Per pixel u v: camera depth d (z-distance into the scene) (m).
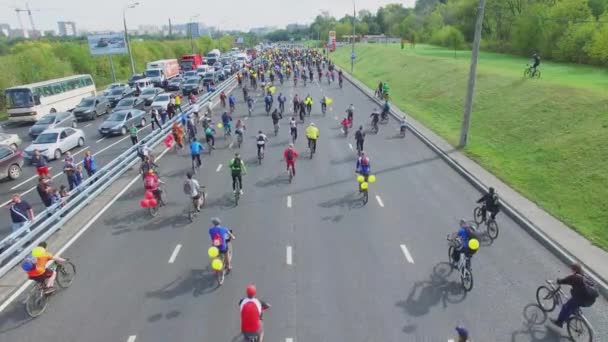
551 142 21.25
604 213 14.77
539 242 13.70
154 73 54.00
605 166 17.28
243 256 12.75
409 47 84.62
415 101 39.19
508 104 28.55
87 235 14.31
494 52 68.06
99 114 38.22
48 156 23.80
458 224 14.94
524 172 19.41
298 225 14.80
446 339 9.38
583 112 22.56
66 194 15.73
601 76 33.25
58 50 61.81
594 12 53.59
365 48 93.06
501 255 12.92
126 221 15.38
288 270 12.00
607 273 11.59
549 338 9.39
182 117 28.09
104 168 18.58
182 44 100.94
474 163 21.33
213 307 10.48
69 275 11.66
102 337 9.51
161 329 9.73
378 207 16.36
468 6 77.88
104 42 59.84
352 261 12.46
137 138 27.05
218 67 65.81
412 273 11.88
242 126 25.39
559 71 37.47
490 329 9.68
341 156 23.08
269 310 10.29
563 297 10.00
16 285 11.61
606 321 9.97
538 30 53.91
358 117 33.09
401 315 10.15
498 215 15.73
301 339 9.35
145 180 16.28
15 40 114.19
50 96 37.81
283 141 26.22
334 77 57.62
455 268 12.09
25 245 13.94
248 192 17.94
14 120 35.38
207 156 23.39
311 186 18.58
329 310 10.31
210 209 16.27
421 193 17.86
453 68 44.50
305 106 34.53
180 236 14.16
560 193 16.78
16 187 20.02
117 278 11.75
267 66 67.00
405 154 23.58
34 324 9.97
